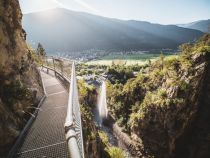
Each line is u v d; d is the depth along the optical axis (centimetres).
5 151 445
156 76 4981
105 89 6919
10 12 641
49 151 450
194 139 4097
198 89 3941
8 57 594
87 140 723
